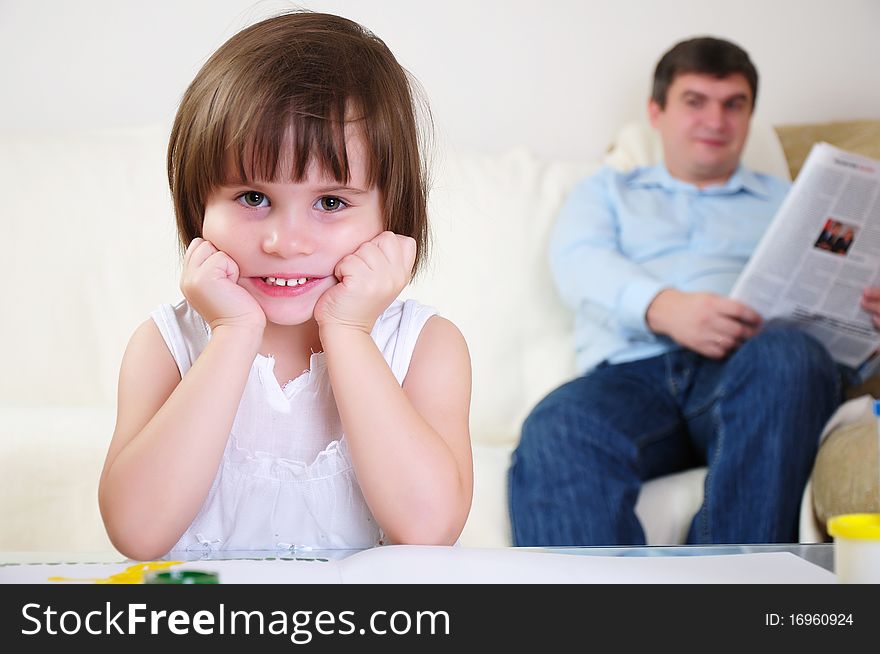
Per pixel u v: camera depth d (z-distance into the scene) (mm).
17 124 2174
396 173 807
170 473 748
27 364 1776
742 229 1988
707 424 1650
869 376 1837
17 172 1863
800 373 1532
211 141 753
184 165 805
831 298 1666
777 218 1629
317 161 739
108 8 2186
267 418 888
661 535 1592
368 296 781
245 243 773
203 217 812
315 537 881
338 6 2238
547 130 2338
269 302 792
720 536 1522
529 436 1573
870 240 1610
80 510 1396
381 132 781
